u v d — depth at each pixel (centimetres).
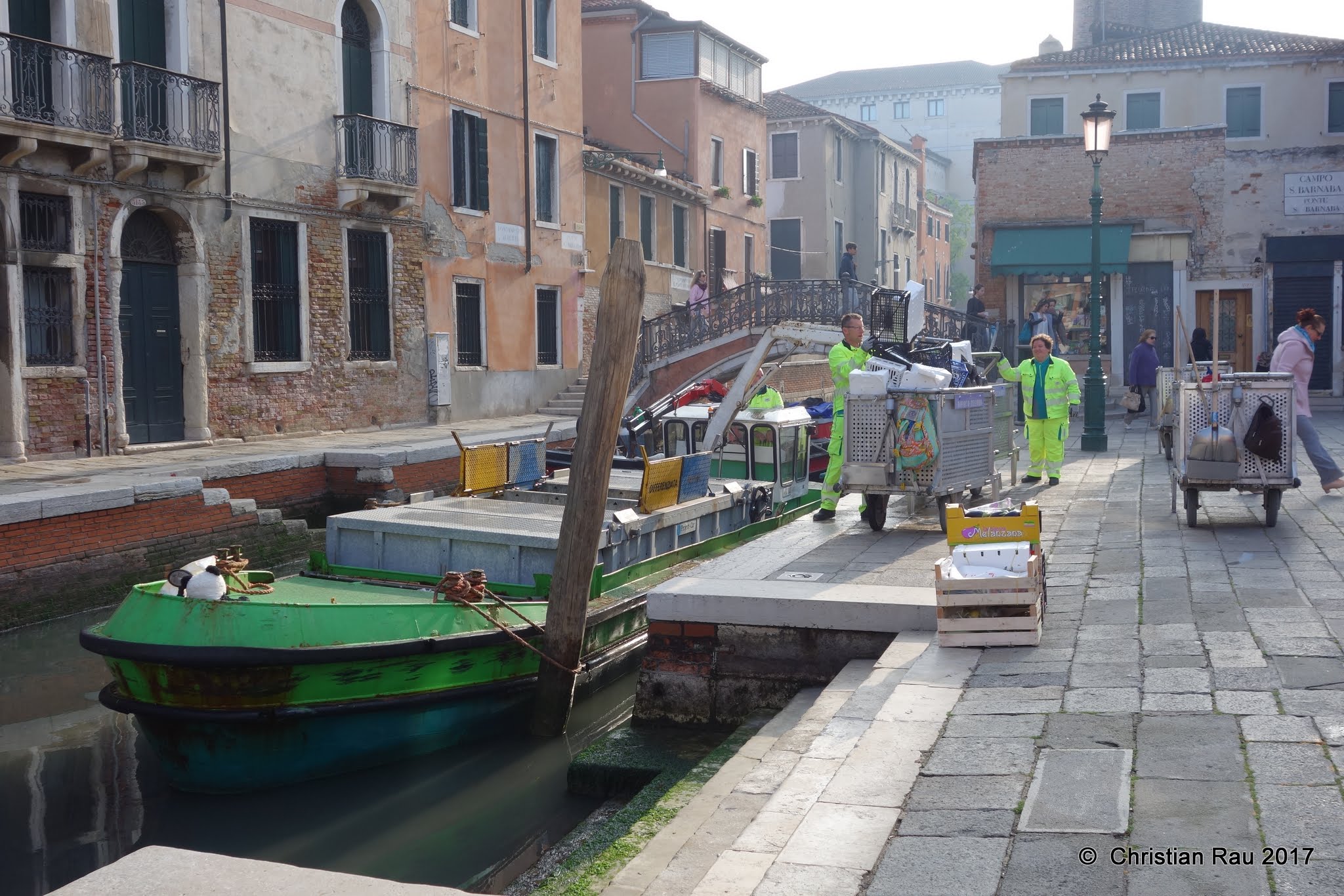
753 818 528
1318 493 1164
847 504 1262
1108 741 485
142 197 1739
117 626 777
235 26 1892
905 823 420
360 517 998
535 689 893
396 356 2266
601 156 2959
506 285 2602
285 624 758
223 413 1894
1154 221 2842
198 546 1387
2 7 1533
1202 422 980
